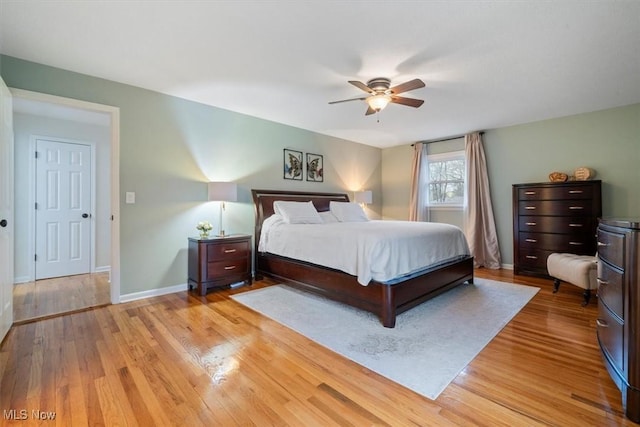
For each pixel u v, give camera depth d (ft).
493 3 6.11
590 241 12.28
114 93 10.14
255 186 14.32
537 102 12.00
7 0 6.02
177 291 11.64
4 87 7.33
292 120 14.82
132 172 10.57
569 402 5.01
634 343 4.51
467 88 10.55
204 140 12.44
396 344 7.18
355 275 8.99
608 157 12.80
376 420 4.61
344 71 9.27
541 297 10.83
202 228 11.75
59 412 4.75
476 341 7.34
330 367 6.15
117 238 10.20
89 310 9.47
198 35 7.36
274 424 4.52
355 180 19.76
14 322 8.43
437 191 18.86
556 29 7.00
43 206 13.73
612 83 10.14
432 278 10.02
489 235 15.97
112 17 6.65
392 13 6.46
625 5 6.12
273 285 12.60
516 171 15.39
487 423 4.52
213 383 5.57
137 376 5.78
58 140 14.16
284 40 7.55
